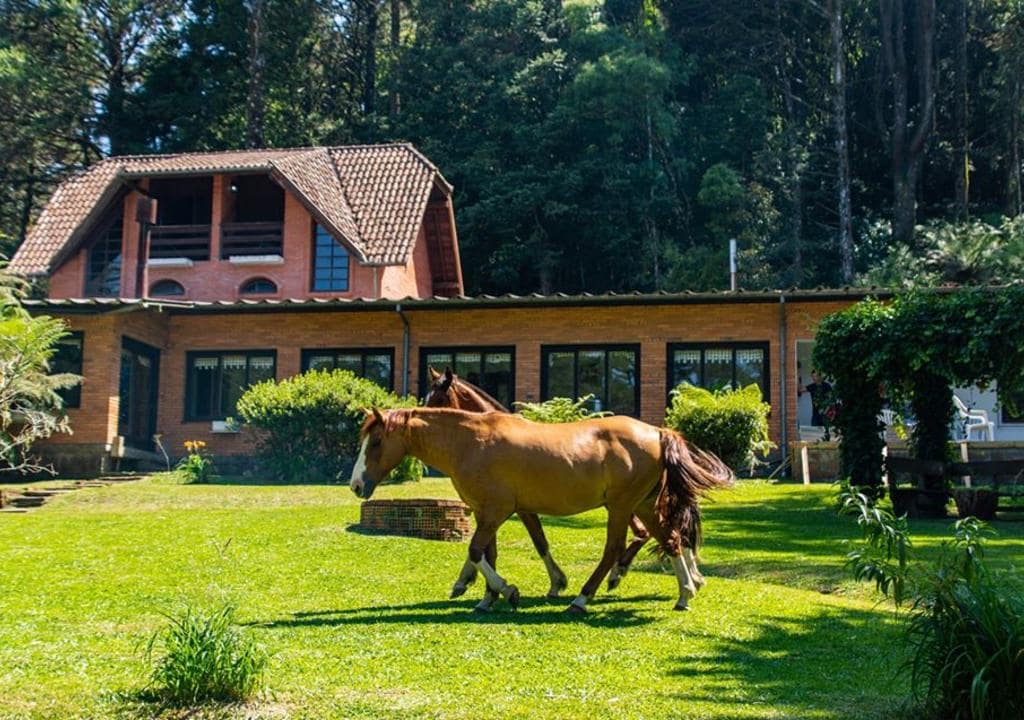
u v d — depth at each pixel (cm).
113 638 896
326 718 695
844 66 5531
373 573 1211
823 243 5097
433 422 1023
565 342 2705
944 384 1856
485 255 5194
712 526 1611
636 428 1028
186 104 5266
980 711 645
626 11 5919
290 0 5525
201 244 3541
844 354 1784
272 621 958
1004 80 5212
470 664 814
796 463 2312
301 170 3409
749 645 888
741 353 2628
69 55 5234
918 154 5159
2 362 2189
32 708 712
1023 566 1215
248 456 2756
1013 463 1708
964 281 4022
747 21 5812
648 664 822
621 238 5025
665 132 5159
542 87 5403
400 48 5816
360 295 3247
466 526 1498
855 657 858
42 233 3434
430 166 3603
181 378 2836
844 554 1337
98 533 1509
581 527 1590
